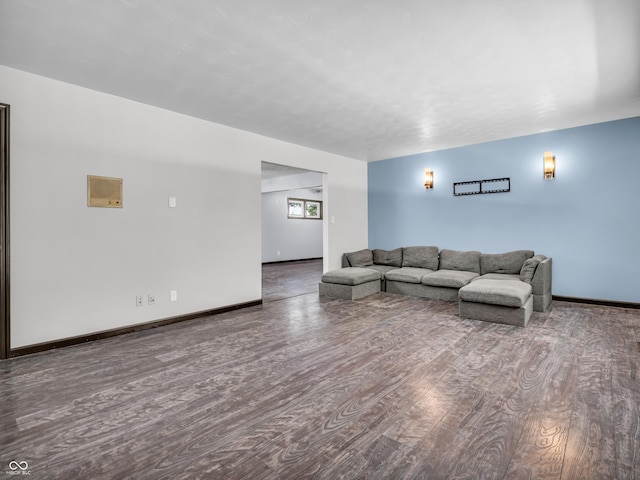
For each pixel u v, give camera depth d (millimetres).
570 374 2453
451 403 2080
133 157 3588
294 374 2514
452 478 1448
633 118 4277
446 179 5895
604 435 1729
